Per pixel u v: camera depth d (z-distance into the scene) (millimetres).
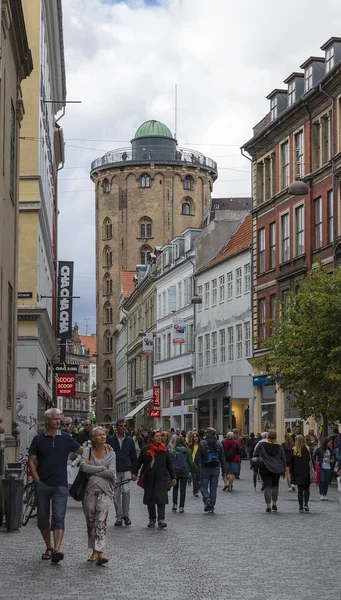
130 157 129125
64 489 15672
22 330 43250
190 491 38281
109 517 25094
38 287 44125
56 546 15492
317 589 12945
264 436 35156
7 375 26969
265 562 15805
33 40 43562
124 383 121938
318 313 40938
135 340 110000
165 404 91750
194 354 80562
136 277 116375
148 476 22188
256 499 31734
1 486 22016
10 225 28016
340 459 32969
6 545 18047
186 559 16203
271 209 62500
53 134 67188
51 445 15633
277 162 61656
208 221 105000
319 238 55188
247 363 66500
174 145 129875
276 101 62375
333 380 40125
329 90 53125
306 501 26359
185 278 84188
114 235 129500
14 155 29359
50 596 12188
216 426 73750
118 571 14633
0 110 24031
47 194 54875
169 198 127312
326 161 54781
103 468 15570
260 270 64562
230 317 70875
